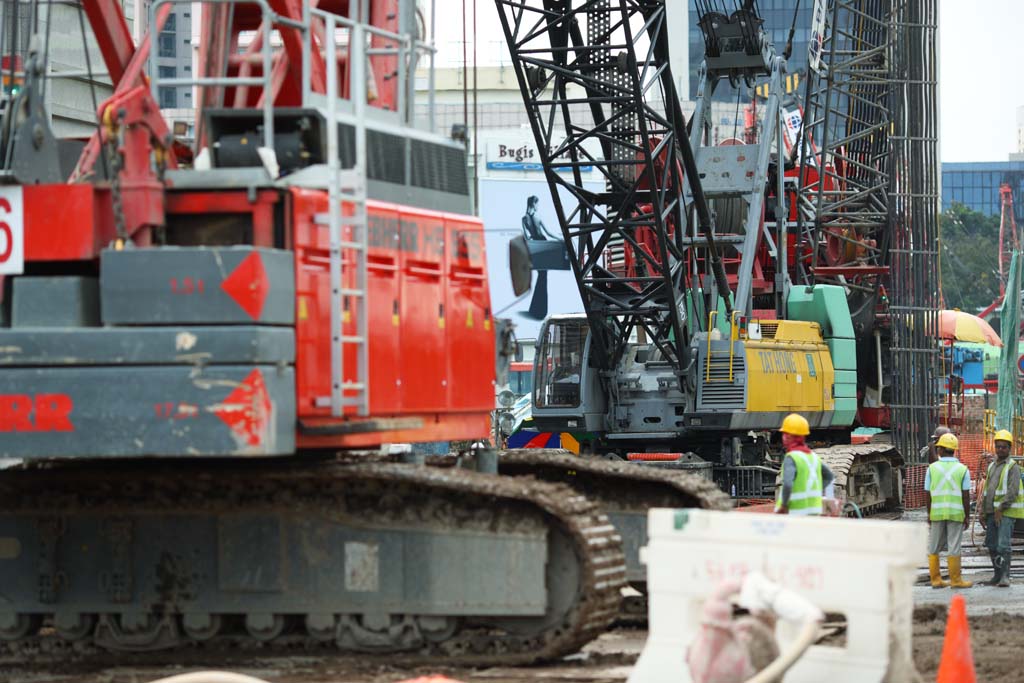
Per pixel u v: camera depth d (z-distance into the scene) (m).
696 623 23.02
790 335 69.75
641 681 23.14
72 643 31.83
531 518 30.27
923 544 22.42
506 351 35.81
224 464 30.81
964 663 24.28
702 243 68.06
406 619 30.94
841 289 75.31
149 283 27.67
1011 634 36.59
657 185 67.19
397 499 30.81
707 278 67.31
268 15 28.97
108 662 31.69
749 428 65.19
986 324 150.38
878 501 78.38
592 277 66.81
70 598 31.47
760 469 66.31
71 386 27.73
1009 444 51.66
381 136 31.75
